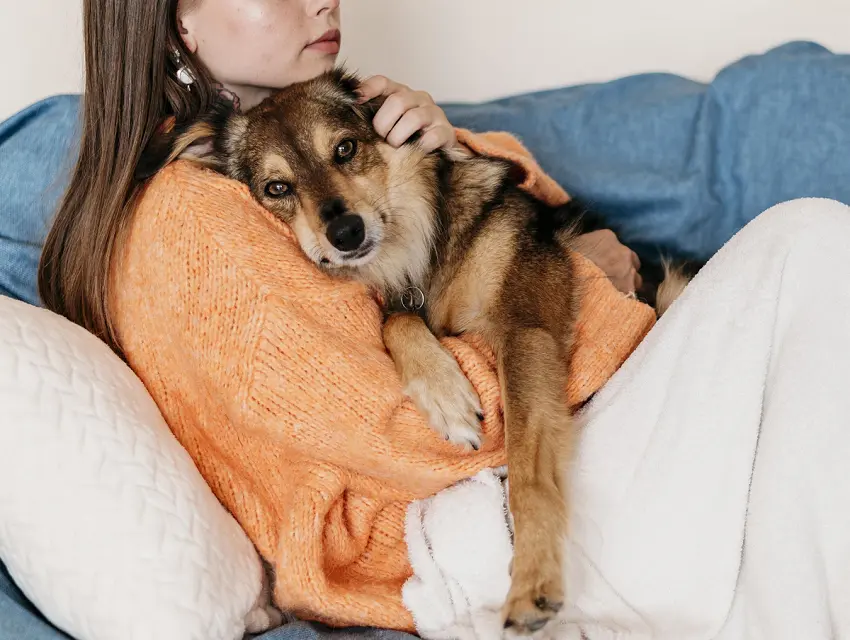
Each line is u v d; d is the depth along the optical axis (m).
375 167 1.85
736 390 1.34
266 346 1.45
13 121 2.24
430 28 2.86
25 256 2.02
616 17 2.84
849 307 1.29
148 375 1.63
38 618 1.33
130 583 1.26
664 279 2.25
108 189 1.66
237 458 1.59
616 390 1.61
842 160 2.24
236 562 1.43
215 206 1.54
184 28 1.78
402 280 1.92
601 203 2.44
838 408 1.27
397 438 1.52
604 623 1.42
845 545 1.24
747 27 2.79
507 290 1.82
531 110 2.61
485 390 1.61
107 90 1.67
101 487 1.32
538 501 1.42
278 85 1.92
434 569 1.48
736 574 1.31
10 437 1.31
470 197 1.93
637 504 1.42
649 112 2.48
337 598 1.42
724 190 2.38
